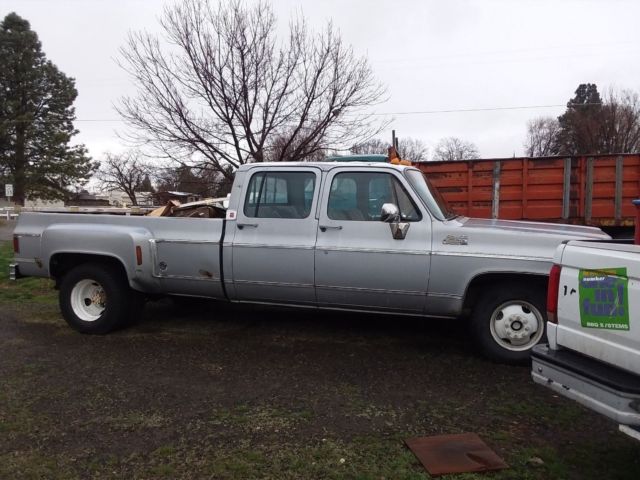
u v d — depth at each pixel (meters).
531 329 4.96
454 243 5.01
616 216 10.06
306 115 14.41
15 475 3.18
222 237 5.67
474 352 5.47
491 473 3.19
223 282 5.71
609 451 3.47
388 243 5.16
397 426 3.82
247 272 5.59
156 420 3.92
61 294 6.29
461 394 4.40
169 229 5.91
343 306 5.45
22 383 4.64
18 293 8.59
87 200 62.59
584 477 3.15
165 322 6.70
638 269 2.69
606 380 2.76
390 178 5.28
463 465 3.26
